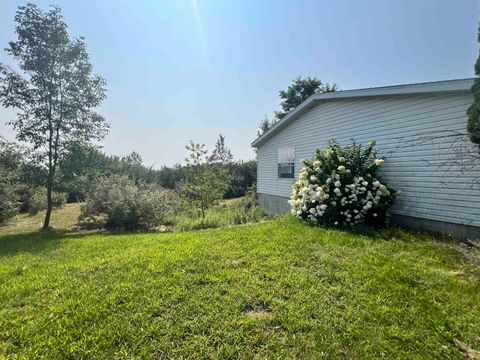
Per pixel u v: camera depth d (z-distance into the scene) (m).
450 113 5.05
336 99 7.78
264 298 2.65
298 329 2.19
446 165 5.11
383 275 3.11
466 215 4.84
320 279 3.05
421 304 2.50
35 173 8.79
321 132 8.64
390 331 2.12
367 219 6.00
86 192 9.49
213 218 9.10
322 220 6.18
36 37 8.34
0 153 8.49
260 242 4.61
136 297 2.74
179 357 1.92
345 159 6.34
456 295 2.67
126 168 18.91
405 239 4.82
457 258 3.74
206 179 10.31
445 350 1.93
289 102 23.12
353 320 2.28
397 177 6.12
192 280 3.11
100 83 9.45
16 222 10.53
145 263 3.78
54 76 8.74
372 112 6.75
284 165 10.91
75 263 4.00
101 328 2.24
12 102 8.31
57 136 8.95
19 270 3.82
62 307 2.58
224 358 1.91
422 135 5.55
